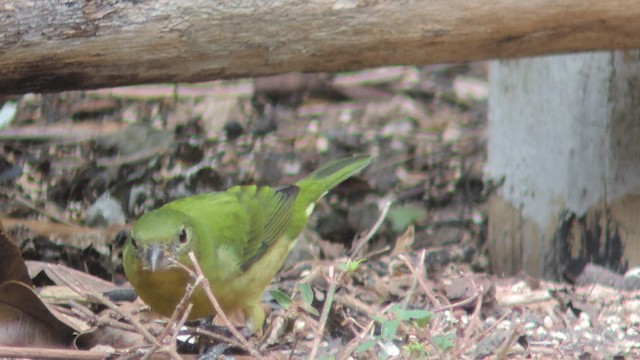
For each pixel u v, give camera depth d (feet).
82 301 31.30
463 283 32.58
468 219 41.42
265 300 32.58
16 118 45.78
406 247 38.11
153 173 42.86
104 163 42.86
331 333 29.73
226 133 46.60
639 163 36.04
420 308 31.37
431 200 42.65
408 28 29.04
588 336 29.99
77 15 28.12
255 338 29.04
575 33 29.43
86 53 28.63
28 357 24.02
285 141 46.34
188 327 29.22
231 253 28.40
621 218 36.37
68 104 47.09
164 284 26.68
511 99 38.42
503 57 30.27
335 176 34.68
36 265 32.83
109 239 38.63
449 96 52.13
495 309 32.22
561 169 37.35
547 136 37.60
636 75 35.91
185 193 42.16
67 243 38.14
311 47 29.22
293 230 32.30
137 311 31.14
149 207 41.09
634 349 28.71
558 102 37.24
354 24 28.86
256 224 29.96
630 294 34.27
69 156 43.19
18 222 38.50
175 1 28.22
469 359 25.58
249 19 28.55
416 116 49.85
